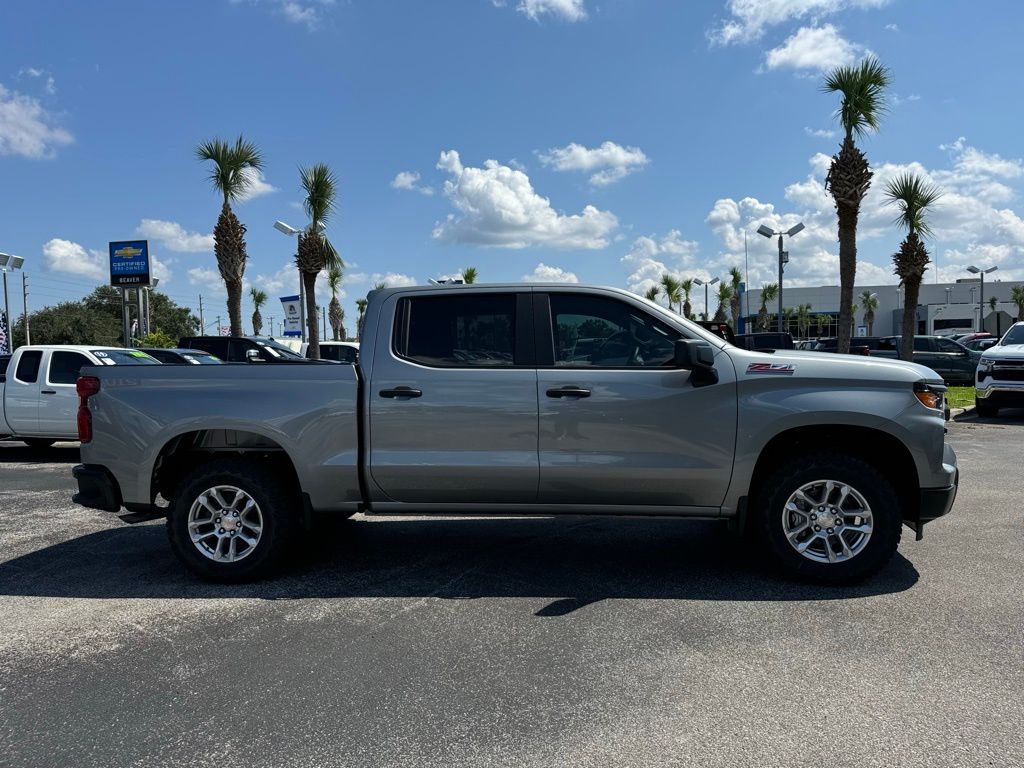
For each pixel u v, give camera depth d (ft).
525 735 9.27
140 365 15.78
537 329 15.15
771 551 14.64
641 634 12.44
